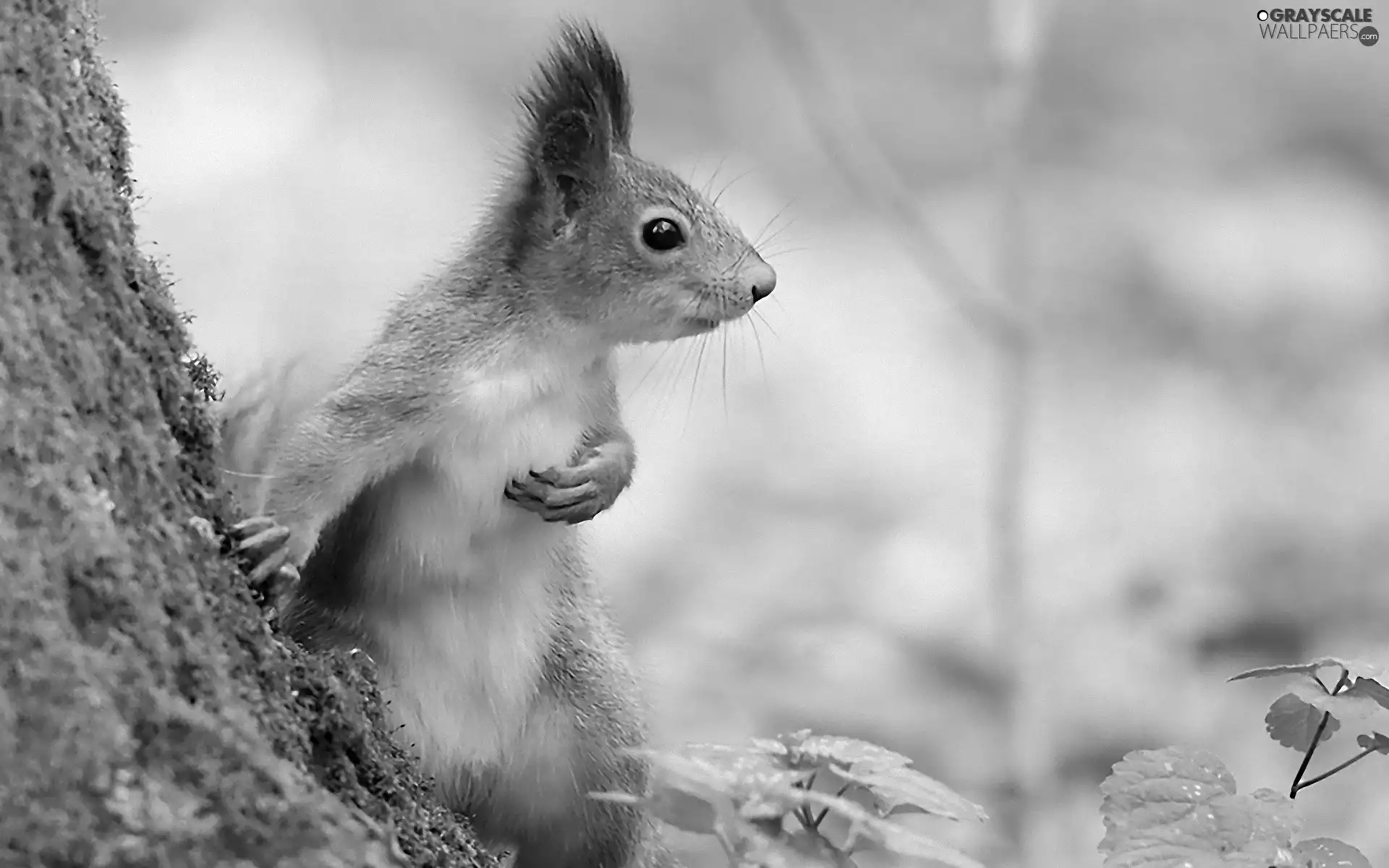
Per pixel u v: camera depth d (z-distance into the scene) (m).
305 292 18.95
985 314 14.79
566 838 7.24
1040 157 23.64
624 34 25.83
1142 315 21.12
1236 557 15.23
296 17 24.39
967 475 18.16
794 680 12.62
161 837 3.72
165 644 4.01
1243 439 18.38
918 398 20.09
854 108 23.12
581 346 7.01
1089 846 11.66
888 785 5.12
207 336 17.52
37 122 4.15
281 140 22.02
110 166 4.66
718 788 5.01
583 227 7.08
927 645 13.50
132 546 4.12
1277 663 13.47
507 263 6.96
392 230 20.69
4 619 3.75
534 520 6.89
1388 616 14.09
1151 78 25.06
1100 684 12.94
